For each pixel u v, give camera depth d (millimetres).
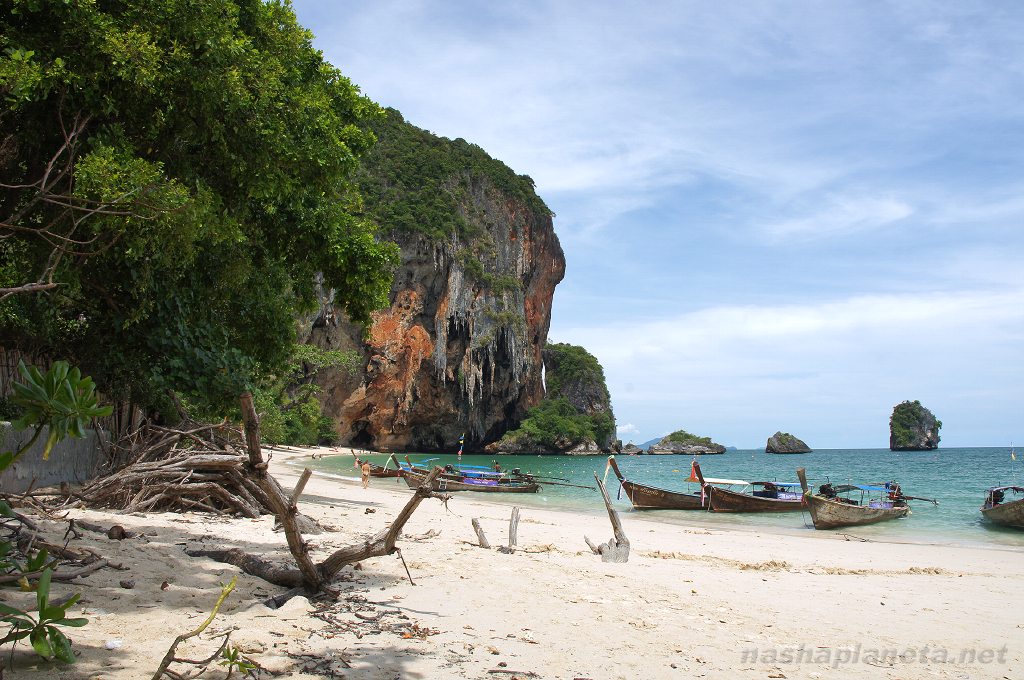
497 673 4488
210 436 12758
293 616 5273
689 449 130875
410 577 6840
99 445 12008
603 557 9102
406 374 83750
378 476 35469
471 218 101438
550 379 124750
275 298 15141
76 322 12000
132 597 5105
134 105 7762
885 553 14227
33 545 5648
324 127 9406
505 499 27281
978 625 7441
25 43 6734
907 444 144750
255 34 10805
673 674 4895
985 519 22516
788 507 24250
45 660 3596
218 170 9312
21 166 8133
